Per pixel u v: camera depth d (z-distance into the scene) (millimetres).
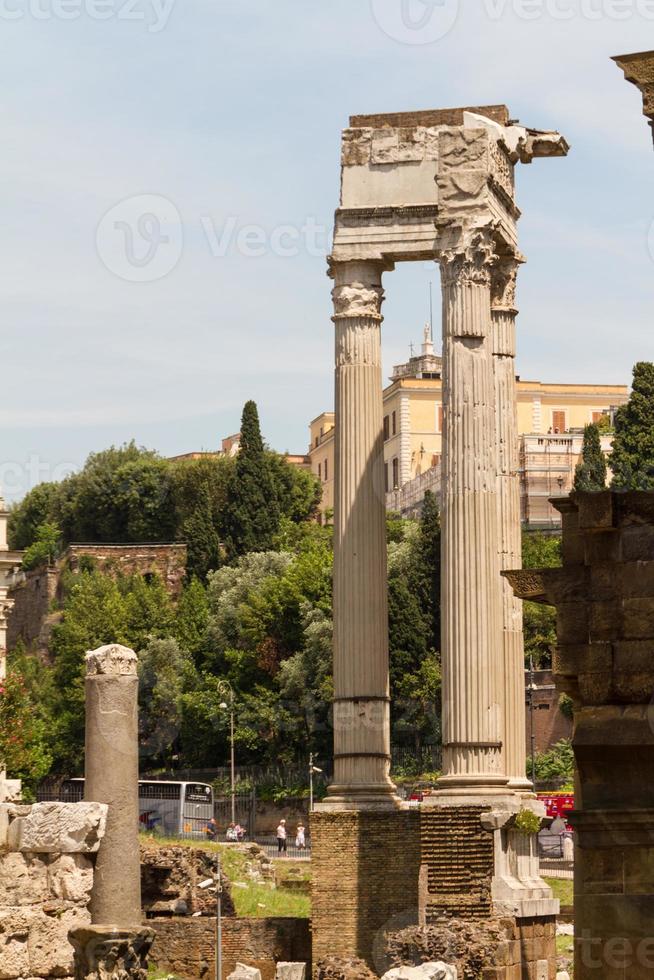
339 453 73688
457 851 68750
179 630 184750
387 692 72500
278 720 159250
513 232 75938
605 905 30734
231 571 195250
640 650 31281
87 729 44781
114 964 42250
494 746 69938
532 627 154750
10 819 43875
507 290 75750
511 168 75750
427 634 150750
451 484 71250
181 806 131250
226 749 162875
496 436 72875
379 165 74312
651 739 30672
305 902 93062
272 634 171375
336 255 74375
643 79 34938
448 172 72312
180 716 166875
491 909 68062
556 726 148875
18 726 116938
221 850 102375
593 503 31719
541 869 100375
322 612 166500
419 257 73938
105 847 43938
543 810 72312
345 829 69875
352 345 73938
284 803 152250
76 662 188500
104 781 44312
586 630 31828
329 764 154625
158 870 81688
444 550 71125
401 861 69312
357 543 72875
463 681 70062
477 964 64438
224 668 176000
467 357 71625
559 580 32156
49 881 43531
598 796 31000
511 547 73812
